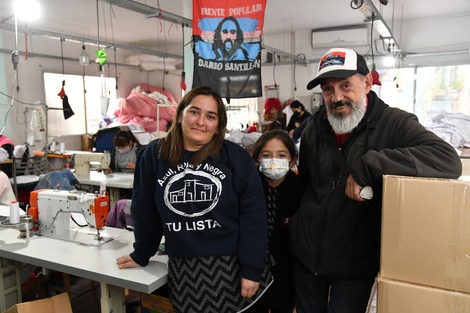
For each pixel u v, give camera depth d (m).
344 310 1.49
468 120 4.24
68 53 8.03
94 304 2.73
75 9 5.89
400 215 1.07
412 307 1.05
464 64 6.95
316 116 1.57
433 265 1.03
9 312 1.72
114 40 8.80
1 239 1.98
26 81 7.11
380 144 1.38
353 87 1.38
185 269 1.41
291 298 1.72
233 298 1.40
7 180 3.03
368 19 4.85
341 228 1.43
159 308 1.86
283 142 1.74
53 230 2.00
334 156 1.45
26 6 3.04
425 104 7.31
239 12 2.96
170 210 1.40
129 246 1.87
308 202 1.54
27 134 5.70
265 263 1.43
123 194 3.91
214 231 1.39
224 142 1.47
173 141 1.43
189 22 4.48
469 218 0.99
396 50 6.93
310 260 1.50
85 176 4.00
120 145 4.32
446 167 1.14
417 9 6.43
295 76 8.51
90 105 8.59
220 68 3.02
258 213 1.41
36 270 2.46
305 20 7.17
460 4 6.13
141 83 9.95
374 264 1.46
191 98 1.40
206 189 1.38
